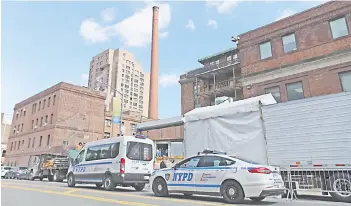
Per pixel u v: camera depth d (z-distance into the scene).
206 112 13.30
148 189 14.66
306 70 18.86
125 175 12.48
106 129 48.72
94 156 14.29
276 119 10.99
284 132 10.67
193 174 9.43
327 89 17.72
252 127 11.66
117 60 75.94
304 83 18.80
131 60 79.81
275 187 8.16
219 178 8.73
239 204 8.11
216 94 31.73
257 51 21.75
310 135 10.01
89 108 45.38
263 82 20.84
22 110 51.91
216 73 31.20
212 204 7.92
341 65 17.47
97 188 14.30
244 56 22.50
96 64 79.62
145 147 13.76
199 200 9.08
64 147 39.72
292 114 10.60
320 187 9.59
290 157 10.33
